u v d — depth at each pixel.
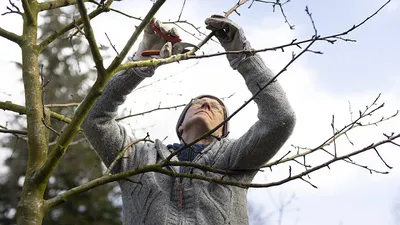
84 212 12.27
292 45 3.62
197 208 3.96
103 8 4.11
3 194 11.90
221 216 3.95
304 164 3.85
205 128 4.49
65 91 10.99
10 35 3.93
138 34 3.38
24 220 3.32
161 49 4.03
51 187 12.09
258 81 4.07
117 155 4.06
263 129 4.00
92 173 12.20
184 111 4.82
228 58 4.20
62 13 5.67
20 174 11.95
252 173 4.18
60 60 11.79
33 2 4.12
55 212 12.19
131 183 4.14
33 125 3.63
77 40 8.53
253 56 4.14
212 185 4.05
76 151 12.13
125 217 4.10
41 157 3.55
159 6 3.33
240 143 4.11
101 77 3.38
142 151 4.28
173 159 4.25
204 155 4.20
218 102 4.81
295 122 4.02
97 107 4.11
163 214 3.93
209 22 4.12
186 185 4.06
